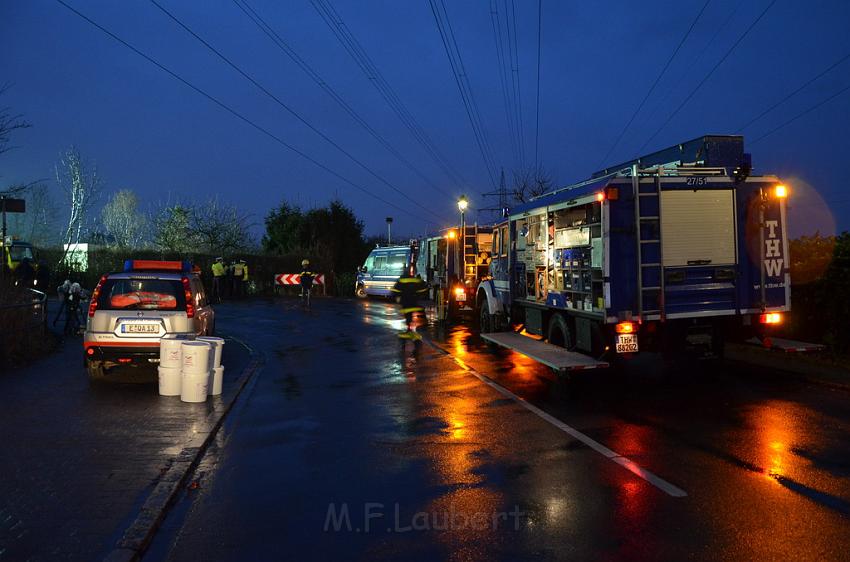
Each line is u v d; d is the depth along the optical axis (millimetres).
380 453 6777
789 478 5750
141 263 11109
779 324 10461
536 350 11156
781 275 10211
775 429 7422
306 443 7195
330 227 45844
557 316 11508
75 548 4359
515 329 13930
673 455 6516
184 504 5367
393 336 17531
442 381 10977
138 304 10211
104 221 37812
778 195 10180
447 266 21000
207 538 4680
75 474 5898
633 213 9680
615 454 6590
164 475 5863
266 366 12688
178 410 8516
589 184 10508
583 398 9414
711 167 10148
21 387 9945
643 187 9703
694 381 10438
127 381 10555
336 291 38312
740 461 6270
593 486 5641
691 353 10227
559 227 11461
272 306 27344
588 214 10281
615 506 5152
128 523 4777
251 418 8406
